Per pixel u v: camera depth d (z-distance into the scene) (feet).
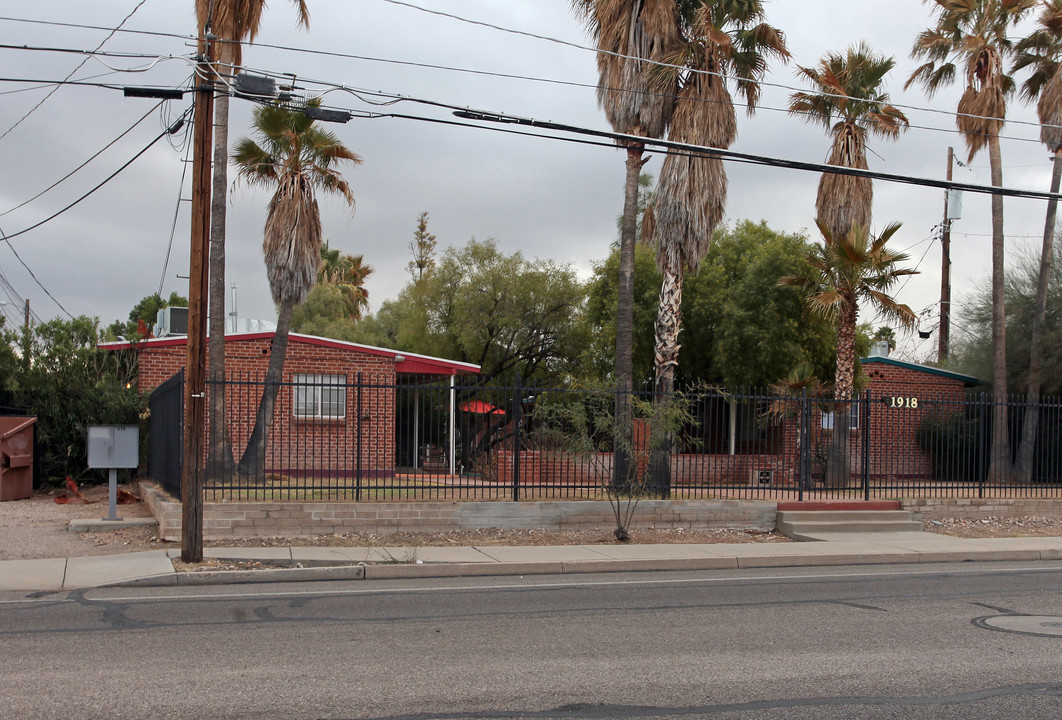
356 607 29.48
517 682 20.13
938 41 76.43
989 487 61.93
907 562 43.80
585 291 100.07
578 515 49.03
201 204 37.32
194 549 37.17
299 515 44.37
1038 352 78.54
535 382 99.30
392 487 48.08
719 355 84.12
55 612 28.22
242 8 55.31
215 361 53.98
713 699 18.97
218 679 20.12
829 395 78.64
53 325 67.15
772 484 59.57
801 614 28.94
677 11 57.31
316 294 147.95
